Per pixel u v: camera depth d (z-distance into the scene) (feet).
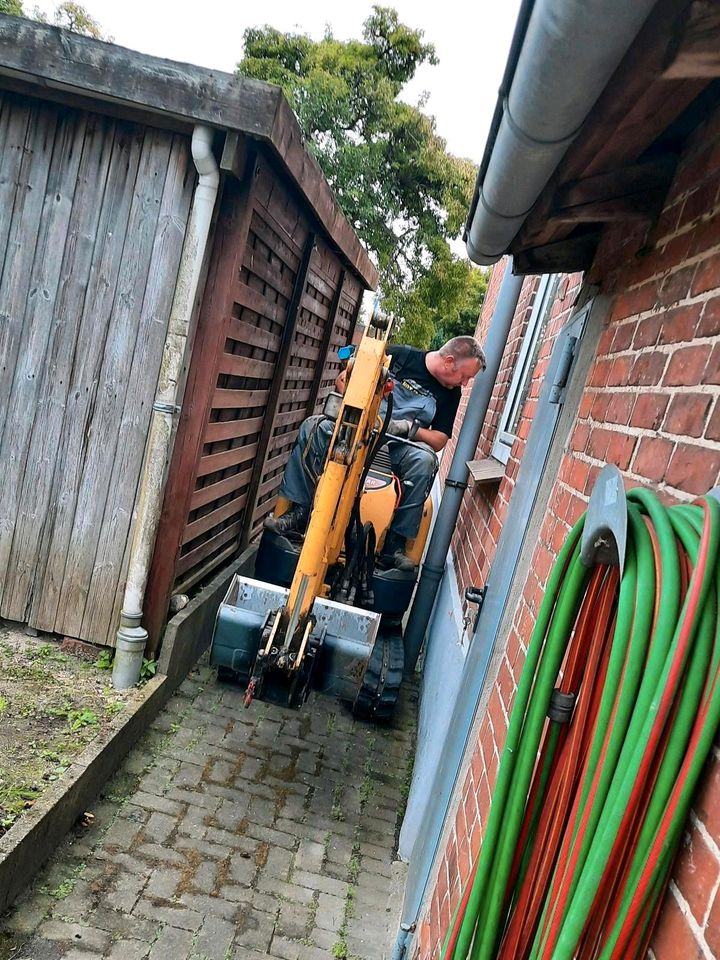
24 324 12.03
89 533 12.46
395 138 57.93
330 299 21.95
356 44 58.29
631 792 3.05
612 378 5.91
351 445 11.51
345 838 11.10
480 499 15.39
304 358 20.52
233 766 12.05
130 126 11.44
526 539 7.70
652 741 3.00
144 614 12.80
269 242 14.24
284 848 10.50
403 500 15.61
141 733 12.07
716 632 3.04
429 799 9.89
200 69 10.52
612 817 3.10
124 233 11.69
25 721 10.66
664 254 5.30
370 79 56.95
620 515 3.47
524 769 4.17
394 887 10.25
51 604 12.72
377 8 57.47
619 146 5.11
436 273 61.62
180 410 12.21
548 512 7.08
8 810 8.75
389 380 12.43
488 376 16.22
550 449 7.58
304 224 16.21
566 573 4.27
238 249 12.04
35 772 9.59
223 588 15.76
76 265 11.84
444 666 13.15
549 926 3.45
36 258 11.87
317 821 11.32
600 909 3.39
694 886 3.06
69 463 12.32
